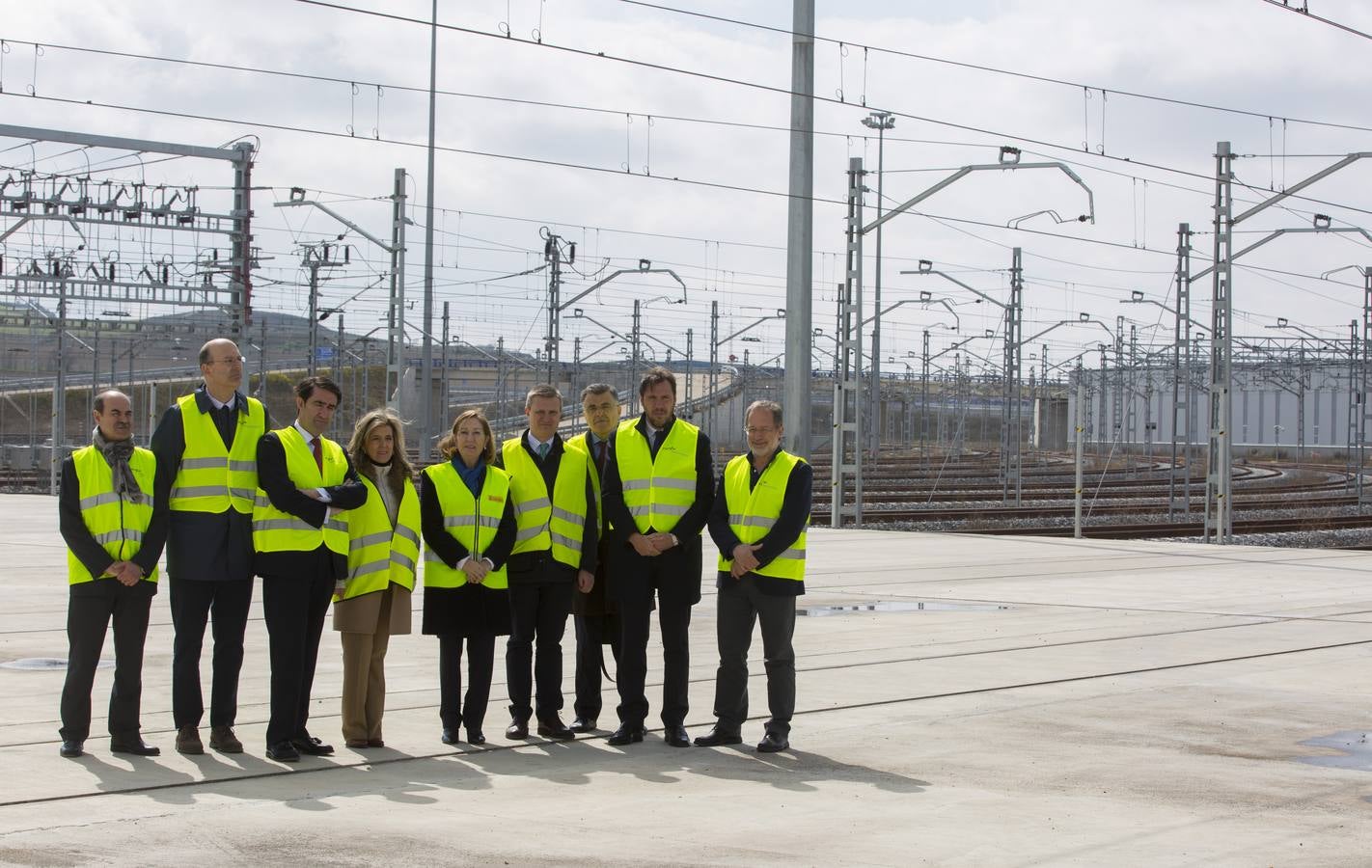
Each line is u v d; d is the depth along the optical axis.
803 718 10.48
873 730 10.04
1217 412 32.97
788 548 9.51
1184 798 8.09
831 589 19.39
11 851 6.65
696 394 84.25
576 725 10.13
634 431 9.79
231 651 9.04
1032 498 57.12
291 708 8.86
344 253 48.88
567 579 9.85
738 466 9.74
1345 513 49.50
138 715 8.92
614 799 8.01
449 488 9.49
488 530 9.52
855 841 7.07
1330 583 20.97
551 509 9.80
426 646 13.62
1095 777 8.60
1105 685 11.95
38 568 20.31
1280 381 97.44
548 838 7.08
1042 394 107.44
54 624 14.62
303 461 8.91
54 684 11.24
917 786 8.37
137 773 8.38
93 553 8.68
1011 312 53.59
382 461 9.45
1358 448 57.25
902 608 17.41
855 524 34.62
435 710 10.65
